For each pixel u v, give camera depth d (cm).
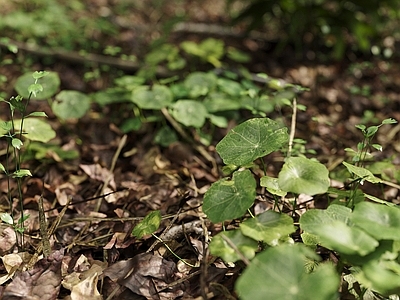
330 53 119
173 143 75
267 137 48
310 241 46
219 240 41
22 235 51
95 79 100
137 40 126
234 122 82
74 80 99
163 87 78
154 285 46
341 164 71
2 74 98
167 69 104
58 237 55
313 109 92
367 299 44
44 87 73
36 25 113
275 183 47
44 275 46
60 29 116
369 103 95
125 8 149
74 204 57
